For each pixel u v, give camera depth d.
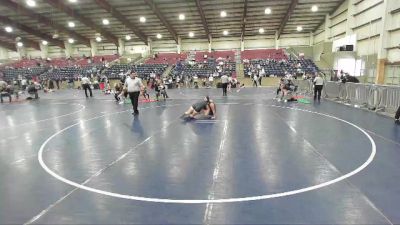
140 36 37.22
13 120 10.79
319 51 34.16
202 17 30.23
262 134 7.58
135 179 4.61
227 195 3.98
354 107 12.67
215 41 40.34
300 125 8.75
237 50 39.56
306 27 35.78
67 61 40.69
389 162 5.25
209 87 30.42
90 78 32.78
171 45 41.06
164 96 17.44
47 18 31.39
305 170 4.88
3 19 30.64
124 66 34.78
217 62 35.09
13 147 6.80
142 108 13.29
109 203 3.80
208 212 3.53
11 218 3.48
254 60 34.59
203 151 6.10
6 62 42.81
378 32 20.80
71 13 28.38
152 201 3.84
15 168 5.28
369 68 21.94
